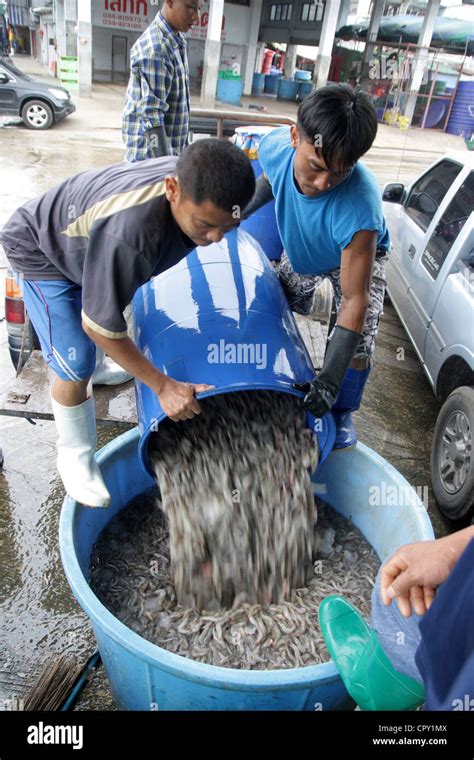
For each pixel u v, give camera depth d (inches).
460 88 473.7
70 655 87.2
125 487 96.6
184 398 68.5
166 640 77.8
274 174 86.2
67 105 473.4
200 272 85.1
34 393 100.2
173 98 140.1
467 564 39.6
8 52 1055.0
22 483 116.5
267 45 1055.6
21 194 292.5
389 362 180.7
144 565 89.7
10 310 116.3
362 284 80.6
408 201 194.2
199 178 57.3
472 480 107.6
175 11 126.6
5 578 97.5
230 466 79.4
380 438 144.3
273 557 81.7
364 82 645.9
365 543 96.4
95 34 829.2
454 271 140.4
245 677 58.4
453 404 118.4
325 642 71.2
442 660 40.5
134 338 87.1
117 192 64.6
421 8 780.0
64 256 73.2
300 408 85.0
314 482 105.6
